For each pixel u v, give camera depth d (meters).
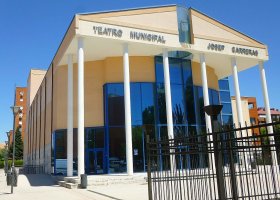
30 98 55.44
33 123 50.09
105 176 22.59
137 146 27.11
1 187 20.81
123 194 14.94
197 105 30.06
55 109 29.64
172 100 28.77
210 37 28.73
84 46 25.64
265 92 31.47
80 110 22.55
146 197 13.40
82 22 23.22
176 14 27.66
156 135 27.59
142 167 26.95
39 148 41.06
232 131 6.29
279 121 5.12
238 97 29.72
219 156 6.77
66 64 29.53
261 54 31.59
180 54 28.95
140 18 25.77
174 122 28.23
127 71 24.64
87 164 27.20
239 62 32.41
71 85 25.45
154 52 27.98
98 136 27.81
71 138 24.16
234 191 6.98
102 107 28.41
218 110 6.91
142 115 27.73
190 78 30.14
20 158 85.44
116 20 24.64
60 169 27.98
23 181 24.95
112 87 28.19
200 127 29.52
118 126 27.58
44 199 14.30
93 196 14.74
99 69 29.30
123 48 24.91
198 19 28.61
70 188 19.12
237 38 30.55
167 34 26.52
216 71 35.47
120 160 27.00
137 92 28.17
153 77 28.81
